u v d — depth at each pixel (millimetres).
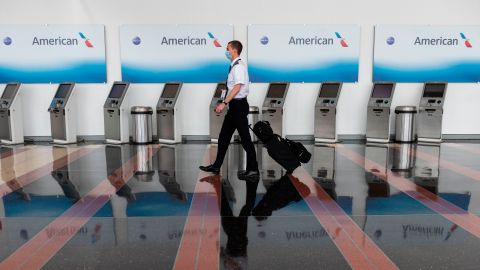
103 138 8031
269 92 7707
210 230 2965
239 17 7828
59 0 7699
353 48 7828
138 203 3645
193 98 7980
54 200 3748
